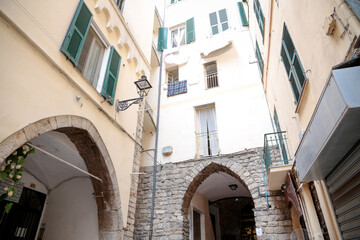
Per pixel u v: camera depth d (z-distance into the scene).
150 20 9.01
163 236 6.98
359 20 1.85
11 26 3.08
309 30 3.00
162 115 9.44
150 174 8.18
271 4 5.07
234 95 8.73
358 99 1.65
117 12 6.12
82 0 4.63
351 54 2.04
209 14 11.41
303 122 4.00
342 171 2.52
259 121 7.87
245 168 7.16
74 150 5.09
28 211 5.57
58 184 6.23
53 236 5.62
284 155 6.37
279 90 5.59
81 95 4.37
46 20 3.69
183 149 8.32
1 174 2.99
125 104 5.74
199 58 10.26
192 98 9.34
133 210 5.73
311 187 4.20
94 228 5.34
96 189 5.05
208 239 9.34
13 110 2.93
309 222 4.27
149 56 8.17
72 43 4.20
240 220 13.30
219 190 9.89
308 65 3.26
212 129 8.66
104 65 5.43
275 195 6.43
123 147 5.69
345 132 1.96
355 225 2.39
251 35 9.41
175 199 7.43
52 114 3.58
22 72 3.15
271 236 5.99
